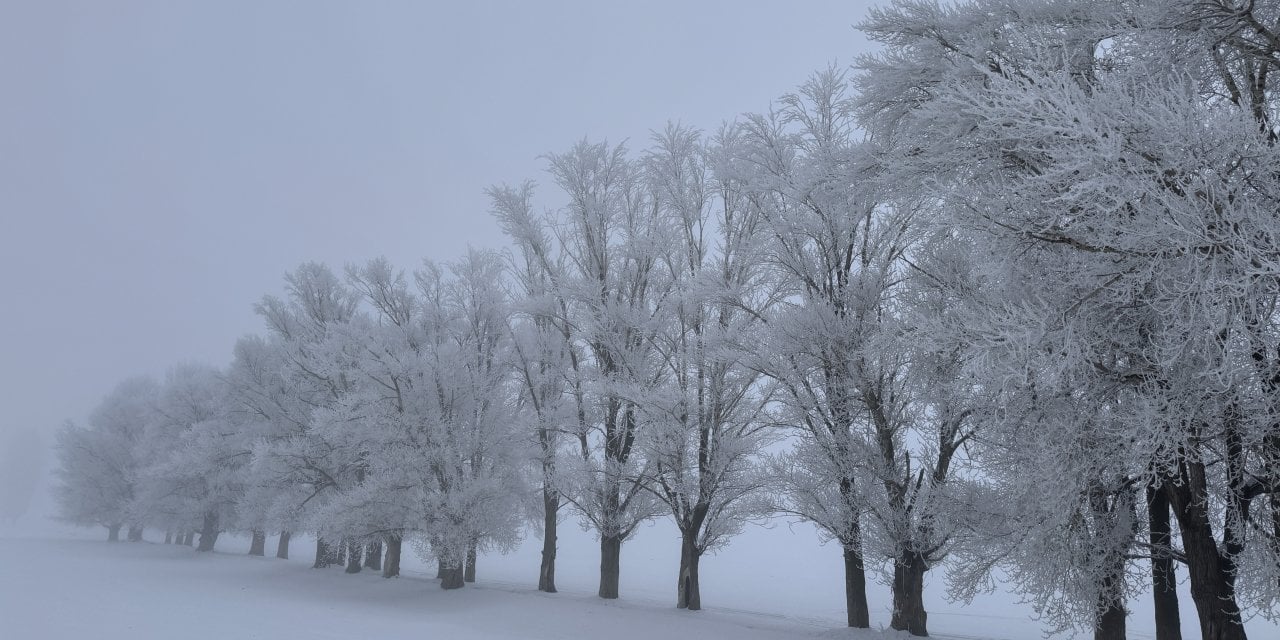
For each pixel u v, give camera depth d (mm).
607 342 18547
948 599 10938
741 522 17844
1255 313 6461
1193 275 6629
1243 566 8242
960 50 8875
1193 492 8531
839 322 12742
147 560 32062
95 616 14867
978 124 7574
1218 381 6766
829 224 13508
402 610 17750
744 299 16094
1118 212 6992
